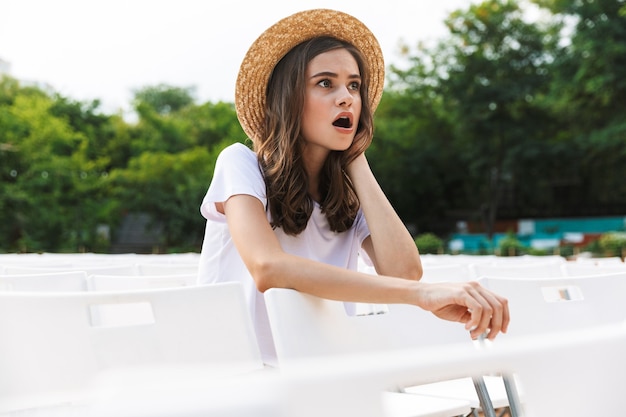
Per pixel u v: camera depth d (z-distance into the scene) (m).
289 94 1.52
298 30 1.61
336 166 1.59
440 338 1.32
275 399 0.33
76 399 0.98
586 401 0.66
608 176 25.94
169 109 40.75
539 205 28.05
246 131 1.67
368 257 1.73
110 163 29.44
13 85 28.33
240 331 1.10
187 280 1.79
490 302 1.06
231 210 1.40
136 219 28.55
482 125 25.55
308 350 1.11
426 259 3.71
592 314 1.54
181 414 0.30
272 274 1.23
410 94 27.39
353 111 1.54
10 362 0.94
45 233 24.47
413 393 1.50
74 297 1.00
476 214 29.12
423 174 28.08
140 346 1.03
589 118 24.19
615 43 21.16
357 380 0.36
